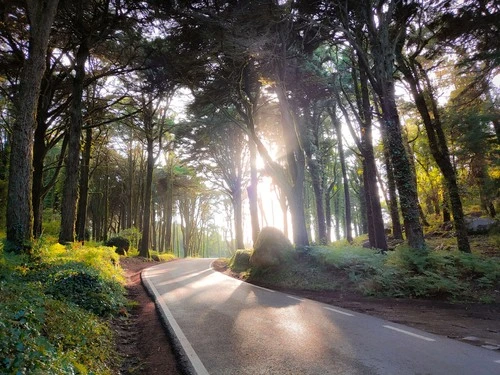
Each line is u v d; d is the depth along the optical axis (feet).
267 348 19.74
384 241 59.98
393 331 23.11
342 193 169.68
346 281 42.60
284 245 53.16
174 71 60.18
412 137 88.33
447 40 53.01
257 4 42.86
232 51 51.13
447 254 41.88
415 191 46.37
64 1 51.83
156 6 46.21
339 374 15.80
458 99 60.95
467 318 27.66
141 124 110.22
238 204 121.49
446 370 16.05
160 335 23.56
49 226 92.17
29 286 25.30
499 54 47.42
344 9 48.26
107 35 61.46
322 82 67.00
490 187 57.98
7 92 67.41
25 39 58.34
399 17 51.24
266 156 62.49
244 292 41.04
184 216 198.39
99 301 27.91
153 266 82.53
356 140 63.26
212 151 111.14
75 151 61.98
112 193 172.86
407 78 57.67
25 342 13.74
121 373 17.74
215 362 17.80
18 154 39.52
